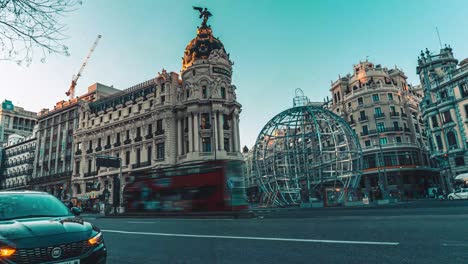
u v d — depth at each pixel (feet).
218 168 63.82
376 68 184.65
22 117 334.24
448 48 146.82
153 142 153.69
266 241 24.39
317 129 96.68
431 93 141.49
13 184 242.78
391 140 166.50
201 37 165.37
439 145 135.33
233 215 58.03
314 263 16.63
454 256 16.15
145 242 28.04
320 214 55.72
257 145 104.47
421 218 35.45
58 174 192.75
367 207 75.10
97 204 151.84
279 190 105.09
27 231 13.60
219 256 20.02
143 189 76.95
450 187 127.65
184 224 45.50
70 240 13.73
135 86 173.58
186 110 150.41
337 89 198.29
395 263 15.56
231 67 164.25
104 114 182.19
